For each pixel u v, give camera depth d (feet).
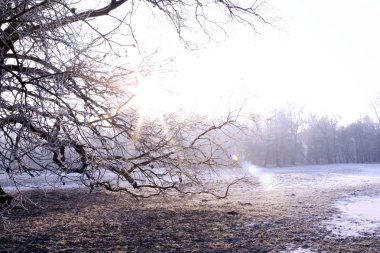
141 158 31.30
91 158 21.57
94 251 21.86
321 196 55.16
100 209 38.19
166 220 31.78
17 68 16.08
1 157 16.15
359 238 25.76
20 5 15.98
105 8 23.76
